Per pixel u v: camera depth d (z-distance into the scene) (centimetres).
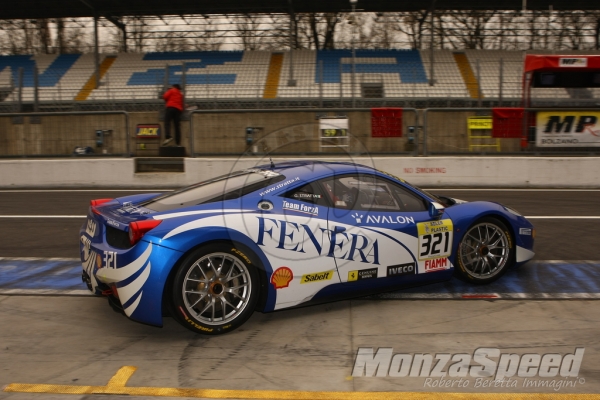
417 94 2214
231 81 2483
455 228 426
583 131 1152
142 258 324
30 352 328
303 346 334
